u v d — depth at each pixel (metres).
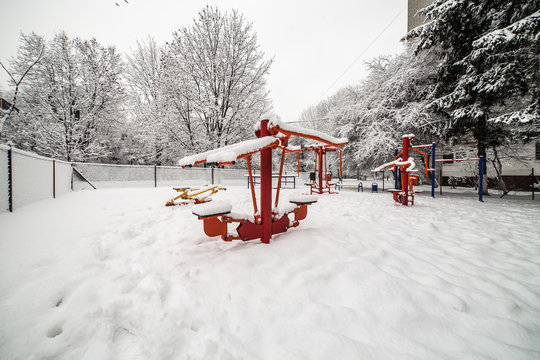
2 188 4.18
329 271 1.93
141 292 1.73
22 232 2.96
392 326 1.34
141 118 17.30
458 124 10.14
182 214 4.67
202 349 1.18
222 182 16.42
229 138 15.91
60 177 7.75
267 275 1.91
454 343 1.23
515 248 2.79
